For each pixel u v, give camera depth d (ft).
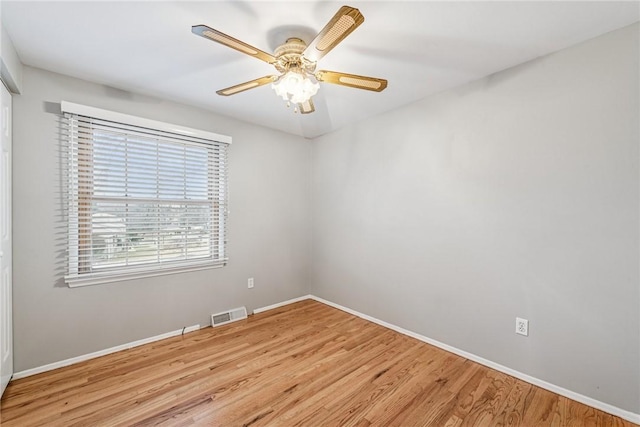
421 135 8.39
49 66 6.49
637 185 5.10
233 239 9.96
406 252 8.82
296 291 11.99
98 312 7.36
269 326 9.39
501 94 6.76
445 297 7.86
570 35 5.41
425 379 6.45
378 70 6.74
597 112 5.47
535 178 6.25
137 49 5.87
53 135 6.73
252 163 10.46
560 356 5.94
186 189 8.83
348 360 7.25
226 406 5.52
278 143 11.25
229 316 9.76
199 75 6.97
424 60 6.32
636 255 5.12
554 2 4.55
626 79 5.17
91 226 7.22
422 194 8.39
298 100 5.80
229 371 6.71
